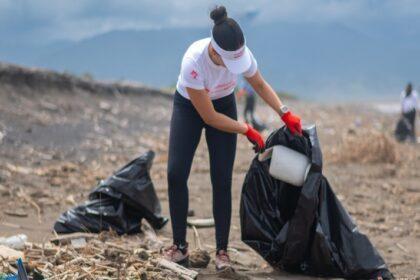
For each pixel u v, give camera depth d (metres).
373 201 18.75
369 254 10.45
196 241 12.75
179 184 10.03
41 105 30.19
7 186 16.81
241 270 10.79
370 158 25.62
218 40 8.96
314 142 10.27
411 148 33.47
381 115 63.66
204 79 9.38
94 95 36.69
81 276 8.93
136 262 9.84
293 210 10.64
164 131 33.12
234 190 19.12
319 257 10.34
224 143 10.12
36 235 12.30
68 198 15.99
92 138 27.00
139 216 12.98
